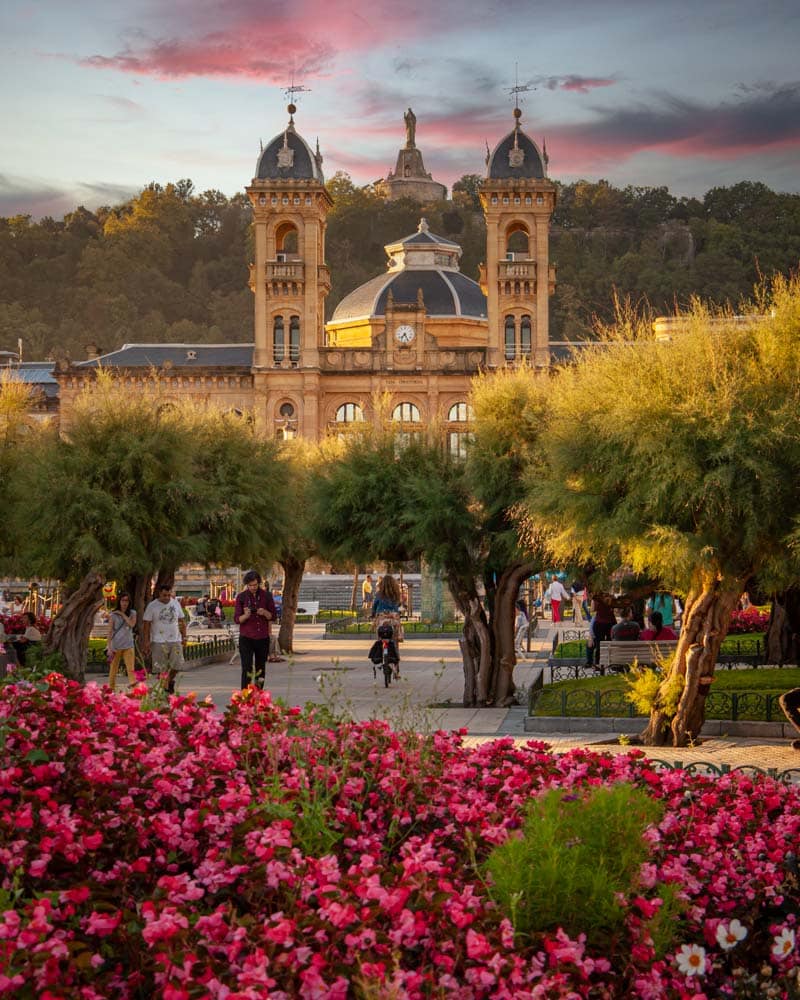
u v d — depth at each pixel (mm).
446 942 6945
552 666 34031
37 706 10758
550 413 26703
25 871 7801
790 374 19859
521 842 7582
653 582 28578
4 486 37125
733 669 30328
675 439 19250
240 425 44906
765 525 19016
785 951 7828
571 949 6902
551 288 115438
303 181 116500
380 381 117000
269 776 10188
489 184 115375
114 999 6648
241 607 25875
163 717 11109
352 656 44688
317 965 6453
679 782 10727
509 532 27844
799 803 10344
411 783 9867
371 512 31578
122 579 33188
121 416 34000
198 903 7906
